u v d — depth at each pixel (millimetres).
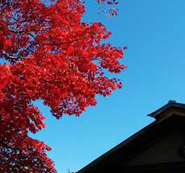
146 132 10773
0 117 10477
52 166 13594
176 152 10805
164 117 10523
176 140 10930
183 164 10594
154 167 10961
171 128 10969
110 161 11117
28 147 13062
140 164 11180
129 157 11305
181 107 10172
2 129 10852
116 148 10867
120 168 11398
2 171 12844
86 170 11062
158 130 10898
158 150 11102
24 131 11961
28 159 13180
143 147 11188
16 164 13109
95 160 10953
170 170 10820
